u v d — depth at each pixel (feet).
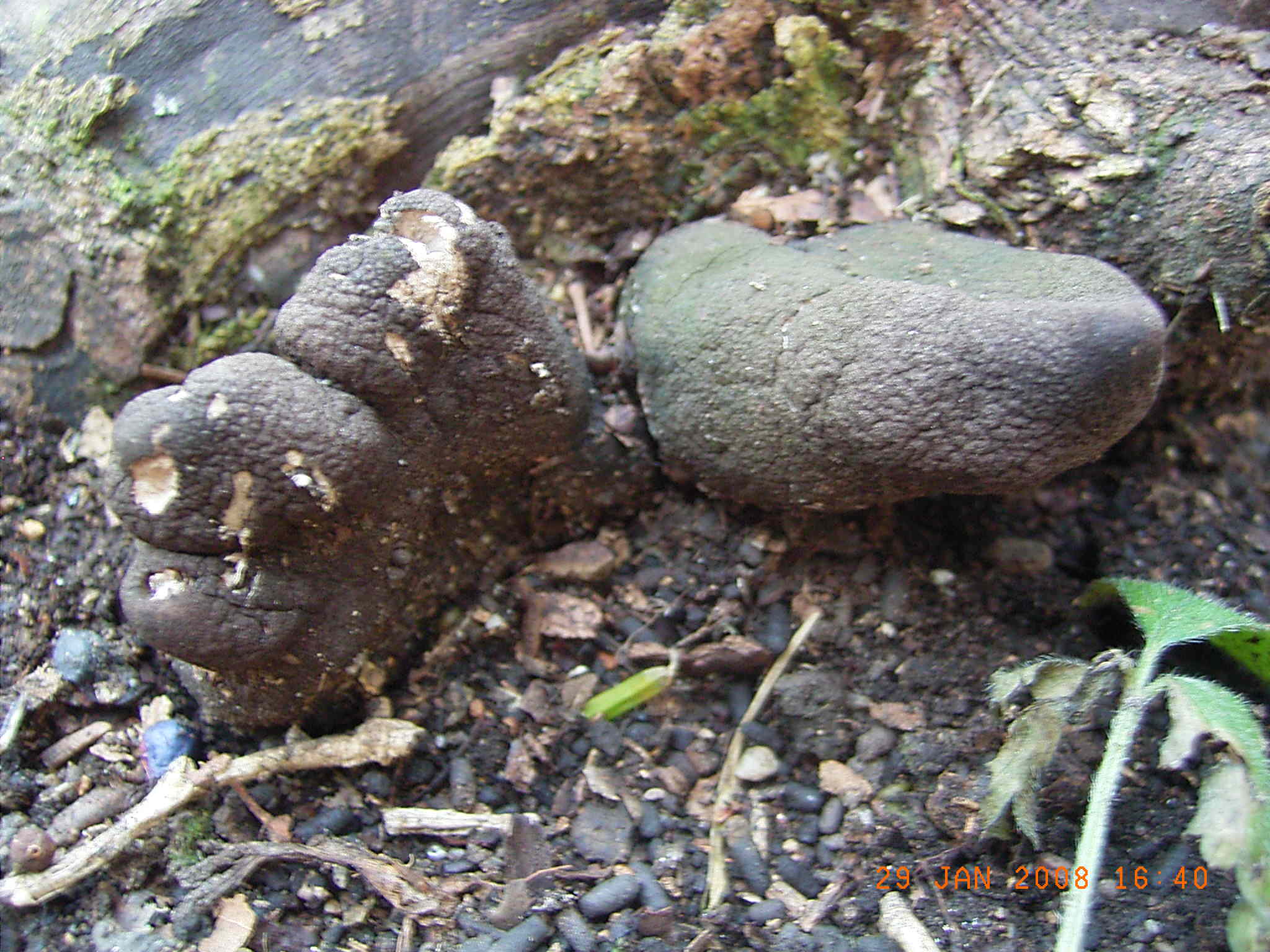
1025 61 0.33
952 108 0.34
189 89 0.34
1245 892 0.25
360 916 0.29
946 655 0.33
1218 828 0.26
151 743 0.31
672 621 0.34
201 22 0.34
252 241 0.35
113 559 0.33
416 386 0.28
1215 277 0.31
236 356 0.27
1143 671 0.29
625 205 0.37
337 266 0.27
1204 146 0.30
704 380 0.31
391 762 0.31
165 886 0.29
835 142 0.36
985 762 0.31
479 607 0.34
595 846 0.30
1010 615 0.34
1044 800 0.30
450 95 0.35
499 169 0.36
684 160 0.36
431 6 0.35
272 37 0.34
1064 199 0.32
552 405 0.31
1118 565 0.35
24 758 0.31
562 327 0.32
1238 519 0.35
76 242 0.34
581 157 0.36
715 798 0.32
